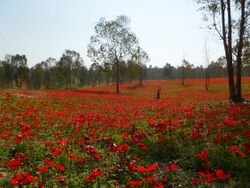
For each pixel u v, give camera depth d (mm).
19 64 103312
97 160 8008
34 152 8625
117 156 8312
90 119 12336
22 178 5184
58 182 6410
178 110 15516
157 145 9172
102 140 10328
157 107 18578
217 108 16016
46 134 11180
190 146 8969
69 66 93375
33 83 111250
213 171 6887
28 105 19234
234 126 10445
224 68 92375
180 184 6312
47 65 114375
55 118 14336
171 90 57375
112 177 6785
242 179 6230
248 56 24719
